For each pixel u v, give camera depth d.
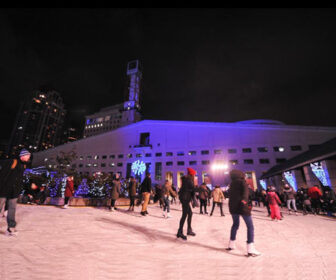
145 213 8.66
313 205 12.04
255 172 48.16
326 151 13.24
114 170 62.25
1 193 4.02
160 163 57.12
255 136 50.91
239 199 3.79
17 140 127.75
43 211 8.19
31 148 126.81
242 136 51.97
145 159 58.88
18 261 2.82
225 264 3.12
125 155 62.56
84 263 2.94
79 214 7.89
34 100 138.12
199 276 2.65
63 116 156.25
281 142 48.50
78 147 69.50
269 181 32.41
